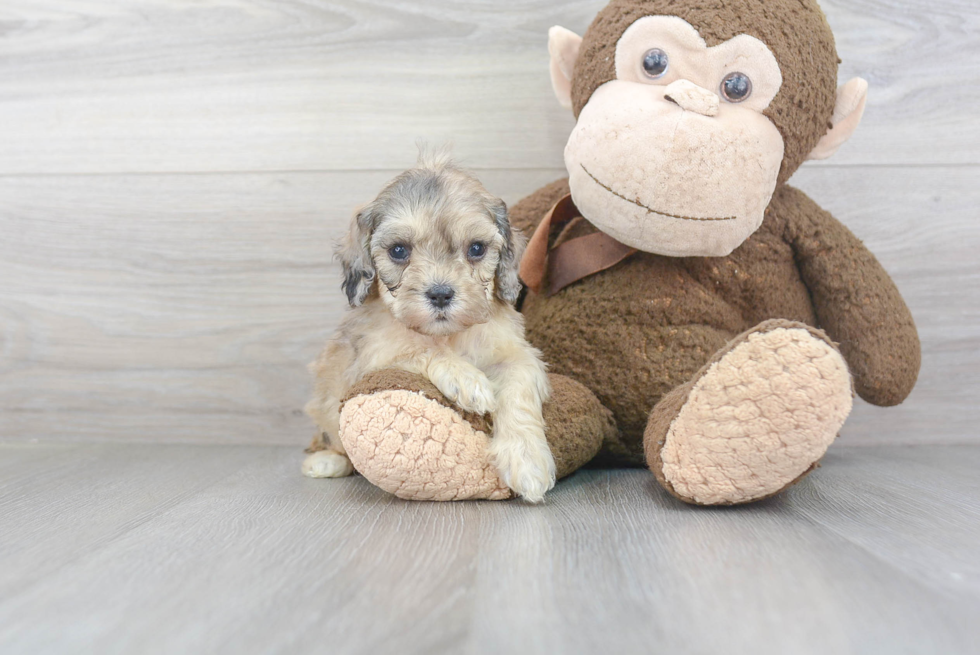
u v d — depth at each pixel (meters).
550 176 0.66
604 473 0.55
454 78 0.66
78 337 0.68
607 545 0.39
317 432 0.61
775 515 0.44
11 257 0.68
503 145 0.66
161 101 0.67
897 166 0.64
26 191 0.67
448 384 0.47
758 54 0.49
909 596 0.33
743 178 0.48
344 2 0.66
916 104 0.64
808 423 0.42
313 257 0.67
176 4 0.66
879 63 0.64
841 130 0.53
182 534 0.42
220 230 0.67
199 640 0.30
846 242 0.55
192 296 0.67
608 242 0.55
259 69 0.66
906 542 0.39
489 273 0.51
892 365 0.55
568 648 0.29
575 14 0.65
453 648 0.29
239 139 0.67
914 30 0.64
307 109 0.66
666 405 0.46
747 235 0.51
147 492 0.51
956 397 0.65
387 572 0.36
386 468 0.46
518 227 0.59
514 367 0.50
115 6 0.66
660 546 0.39
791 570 0.36
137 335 0.68
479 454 0.47
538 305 0.57
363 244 0.51
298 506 0.47
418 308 0.48
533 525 0.42
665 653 0.29
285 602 0.33
